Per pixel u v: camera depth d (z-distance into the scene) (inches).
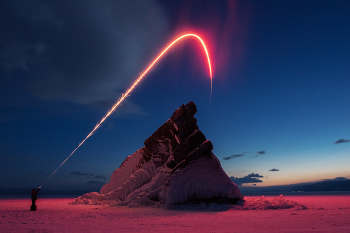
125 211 629.9
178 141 911.0
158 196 809.5
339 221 395.2
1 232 293.0
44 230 312.0
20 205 846.5
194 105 943.0
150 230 319.3
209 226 358.9
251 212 586.6
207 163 786.2
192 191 748.0
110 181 1079.0
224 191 733.9
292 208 662.5
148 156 1005.8
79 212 593.3
